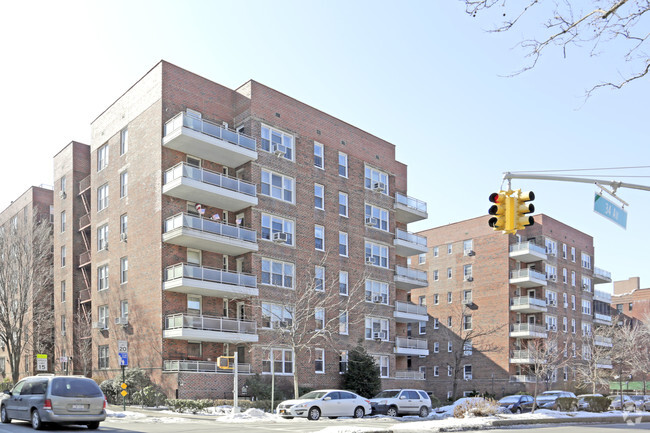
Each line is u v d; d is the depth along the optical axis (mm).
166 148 37906
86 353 43406
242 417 26594
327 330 38469
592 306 77125
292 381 39344
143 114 39969
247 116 40594
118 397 35781
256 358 37781
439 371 69375
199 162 39500
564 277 72062
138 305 38219
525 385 60656
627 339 71750
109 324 41219
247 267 39219
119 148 42406
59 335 48219
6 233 47656
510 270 65500
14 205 59594
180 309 36906
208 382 35500
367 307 46531
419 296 73250
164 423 23359
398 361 66312
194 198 38062
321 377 41562
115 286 40969
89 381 19531
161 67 38469
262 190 40406
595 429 23000
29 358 51688
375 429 19062
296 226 42062
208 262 38781
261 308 38750
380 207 49688
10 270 46156
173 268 35938
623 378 75875
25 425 20297
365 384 41812
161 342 35688
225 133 38250
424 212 53781
